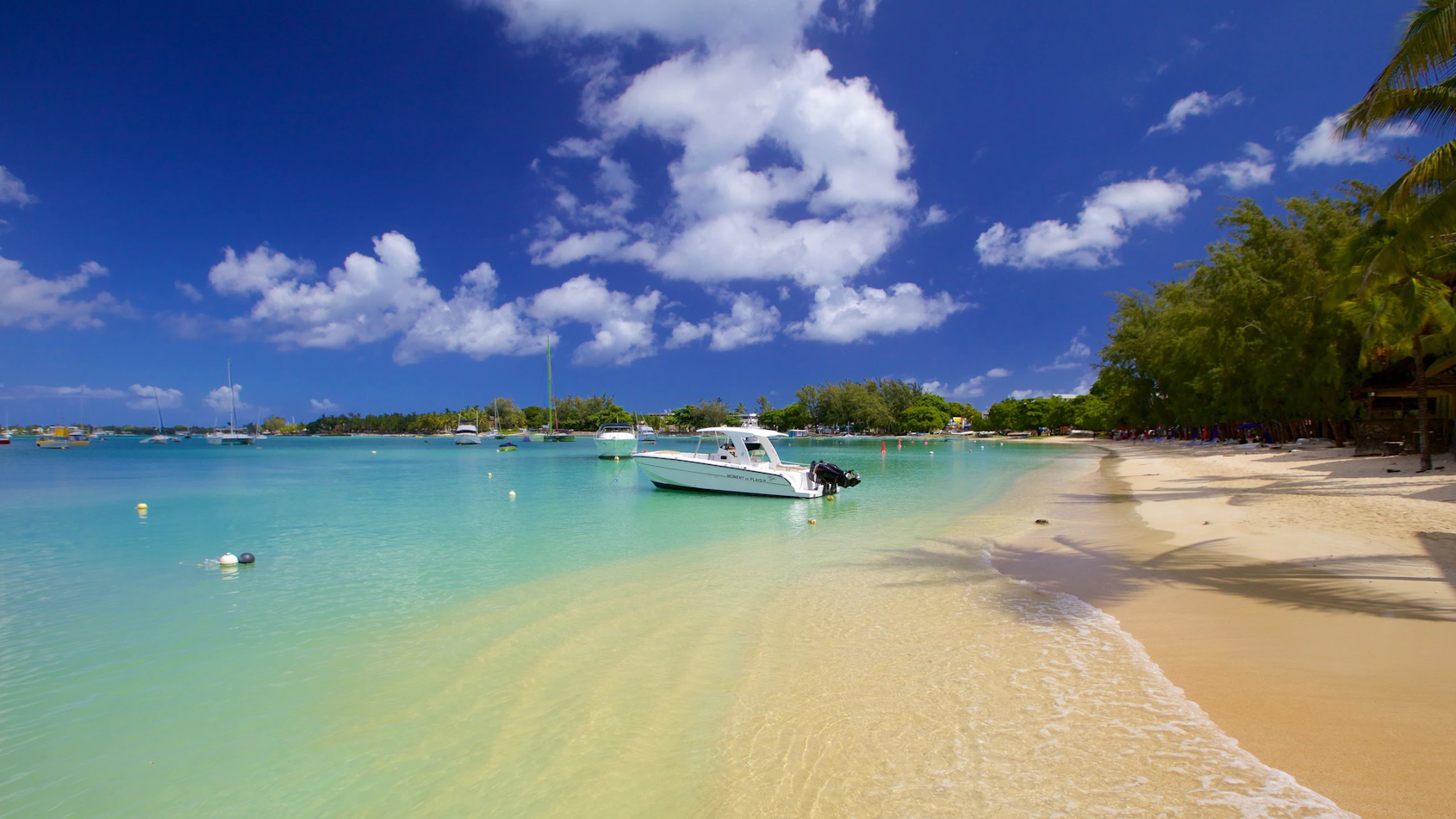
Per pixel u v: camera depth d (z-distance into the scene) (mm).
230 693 6645
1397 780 4250
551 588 10758
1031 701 5848
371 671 7188
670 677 6852
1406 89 10945
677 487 26062
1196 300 48156
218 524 18281
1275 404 39094
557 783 4879
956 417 167875
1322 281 29656
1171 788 4316
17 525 17953
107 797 4898
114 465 48531
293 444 126625
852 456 56812
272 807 4727
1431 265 17141
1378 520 13742
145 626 8836
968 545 14133
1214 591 9273
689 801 4559
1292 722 5148
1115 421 85812
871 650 7430
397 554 13805
